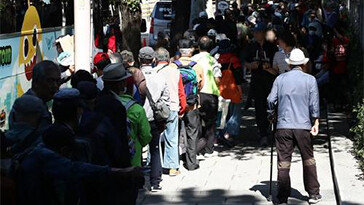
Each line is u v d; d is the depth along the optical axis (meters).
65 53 12.38
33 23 12.01
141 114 9.42
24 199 6.81
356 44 19.81
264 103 15.73
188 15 22.47
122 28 24.91
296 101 11.09
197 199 11.79
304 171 11.30
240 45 19.20
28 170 6.81
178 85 13.07
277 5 40.50
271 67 15.43
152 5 38.47
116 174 7.13
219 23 21.50
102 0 18.86
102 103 8.44
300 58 11.20
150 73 12.04
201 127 14.77
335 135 16.84
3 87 10.52
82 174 6.93
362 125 13.80
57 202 6.86
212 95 14.55
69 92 7.39
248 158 14.87
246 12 36.06
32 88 8.25
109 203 8.24
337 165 13.48
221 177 13.28
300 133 11.09
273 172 13.62
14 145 7.23
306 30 23.77
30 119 7.31
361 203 10.89
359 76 16.80
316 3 27.23
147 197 11.93
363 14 19.03
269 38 15.40
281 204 11.34
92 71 13.66
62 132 6.95
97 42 16.09
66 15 13.95
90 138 8.12
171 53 20.73
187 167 13.88
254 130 17.92
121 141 8.33
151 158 12.26
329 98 19.70
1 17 10.57
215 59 14.89
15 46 11.09
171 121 13.16
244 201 11.64
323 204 11.30
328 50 19.52
